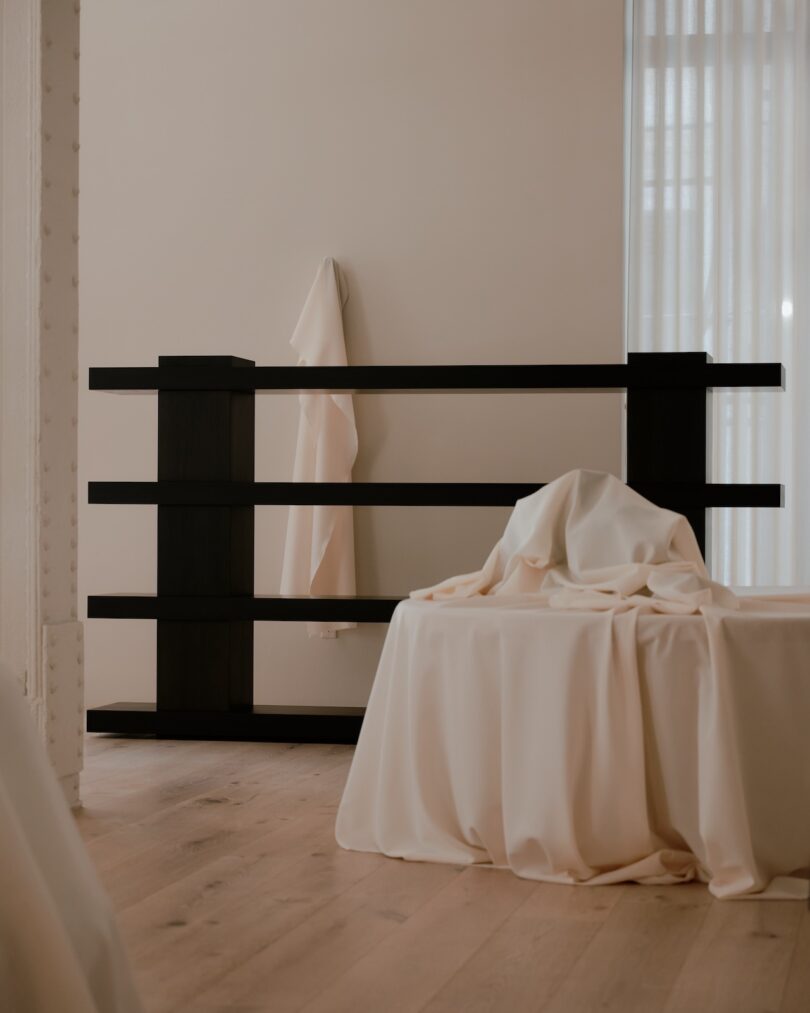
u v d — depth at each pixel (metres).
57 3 3.21
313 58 5.01
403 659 2.81
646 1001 1.85
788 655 2.46
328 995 1.88
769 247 4.79
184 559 4.34
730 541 4.77
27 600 3.13
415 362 4.93
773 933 2.20
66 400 3.27
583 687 2.53
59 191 3.23
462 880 2.55
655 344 4.81
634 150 4.84
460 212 4.91
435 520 4.91
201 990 1.91
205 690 4.34
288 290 5.02
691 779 2.50
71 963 1.29
